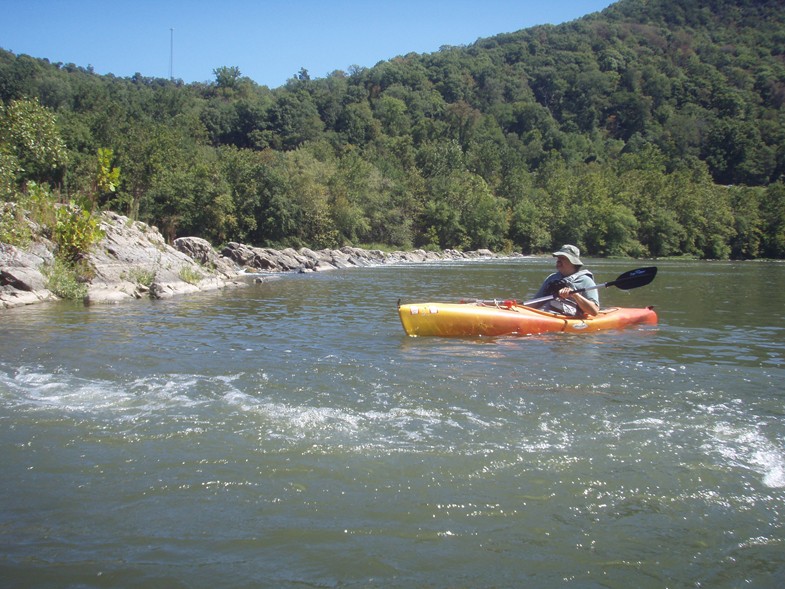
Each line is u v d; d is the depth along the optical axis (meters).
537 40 180.50
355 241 47.00
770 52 166.75
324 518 3.27
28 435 4.37
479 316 8.79
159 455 4.04
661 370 6.55
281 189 40.38
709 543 3.09
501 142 101.69
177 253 18.22
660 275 27.56
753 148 100.31
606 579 2.79
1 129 16.36
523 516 3.31
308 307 12.41
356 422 4.70
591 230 60.00
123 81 151.75
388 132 96.50
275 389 5.64
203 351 7.46
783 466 3.97
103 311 11.05
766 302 14.23
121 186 37.62
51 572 2.77
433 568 2.84
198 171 37.91
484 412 4.98
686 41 174.12
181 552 2.95
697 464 3.98
